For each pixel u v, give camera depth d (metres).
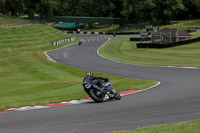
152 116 18.28
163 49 100.19
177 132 13.16
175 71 49.75
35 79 51.31
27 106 24.12
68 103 25.14
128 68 59.84
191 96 25.66
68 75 56.25
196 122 15.02
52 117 19.27
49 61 81.81
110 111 20.48
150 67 58.78
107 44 135.62
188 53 85.81
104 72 56.44
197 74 44.31
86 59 84.25
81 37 192.38
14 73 60.50
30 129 16.23
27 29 162.12
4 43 125.38
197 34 142.38
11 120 18.80
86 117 18.81
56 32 181.75
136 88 32.56
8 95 32.16
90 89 24.36
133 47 115.38
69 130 15.73
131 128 15.59
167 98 25.30
